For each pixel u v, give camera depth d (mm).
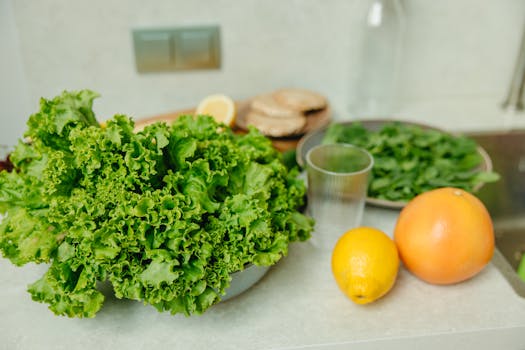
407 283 647
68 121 598
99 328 576
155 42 1039
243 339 563
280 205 625
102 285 630
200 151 601
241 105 1073
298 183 690
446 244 587
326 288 639
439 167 837
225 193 615
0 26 990
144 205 519
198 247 530
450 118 1137
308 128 1002
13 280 647
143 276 513
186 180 569
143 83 1093
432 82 1196
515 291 650
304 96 1048
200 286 530
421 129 954
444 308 606
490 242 607
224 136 667
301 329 576
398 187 790
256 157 657
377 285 571
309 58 1114
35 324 581
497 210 1088
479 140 1080
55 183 538
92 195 543
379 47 1125
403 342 568
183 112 1047
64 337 564
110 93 1099
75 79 1068
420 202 638
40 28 994
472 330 574
